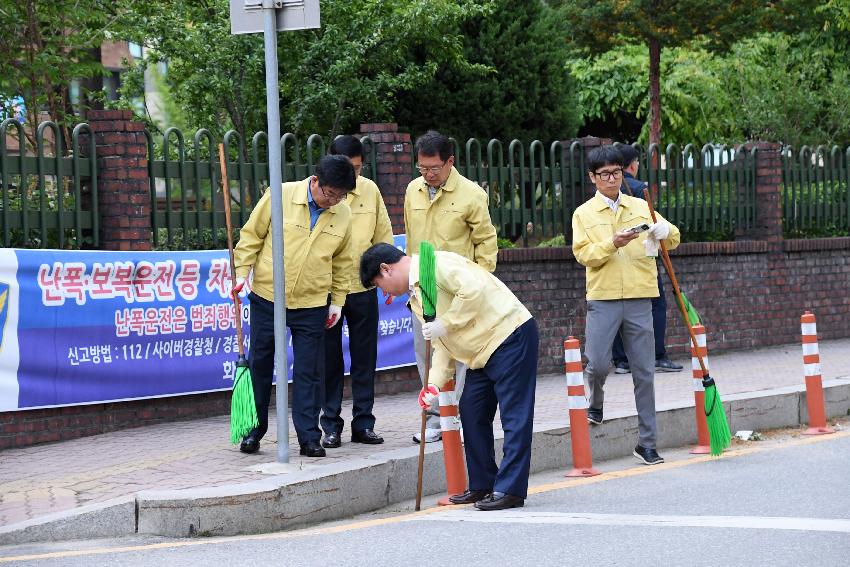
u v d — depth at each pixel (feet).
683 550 22.30
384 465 29.99
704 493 28.81
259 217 31.45
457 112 62.85
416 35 58.34
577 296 50.62
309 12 29.35
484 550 23.03
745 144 59.21
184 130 77.05
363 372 33.76
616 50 92.12
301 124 59.41
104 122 37.65
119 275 36.96
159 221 38.93
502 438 33.19
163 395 38.14
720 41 70.59
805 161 62.34
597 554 22.24
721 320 56.44
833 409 42.93
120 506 26.14
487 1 61.00
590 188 51.75
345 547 23.95
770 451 35.45
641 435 34.40
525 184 50.21
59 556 23.86
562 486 30.89
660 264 50.34
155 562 23.09
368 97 58.34
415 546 23.73
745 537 23.21
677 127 93.09
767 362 52.08
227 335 39.83
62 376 35.45
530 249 48.75
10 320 34.24
